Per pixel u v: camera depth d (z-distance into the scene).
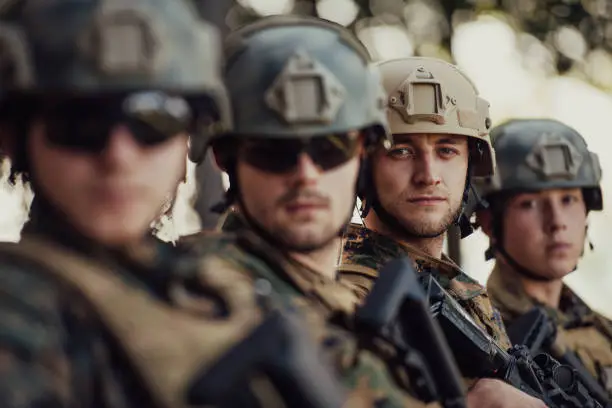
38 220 1.93
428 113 3.34
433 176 3.34
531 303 4.50
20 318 1.67
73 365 1.70
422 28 6.77
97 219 1.87
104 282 1.80
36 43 1.86
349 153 2.48
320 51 2.48
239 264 2.27
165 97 1.91
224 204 2.60
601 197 4.73
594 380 4.32
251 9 6.18
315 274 2.46
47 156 1.88
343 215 2.49
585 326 4.68
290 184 2.43
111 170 1.86
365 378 2.28
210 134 2.37
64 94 1.85
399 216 3.34
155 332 1.79
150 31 1.88
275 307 2.08
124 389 1.75
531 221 4.51
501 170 4.51
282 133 2.42
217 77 2.06
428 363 2.48
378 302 2.35
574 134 4.62
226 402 1.78
